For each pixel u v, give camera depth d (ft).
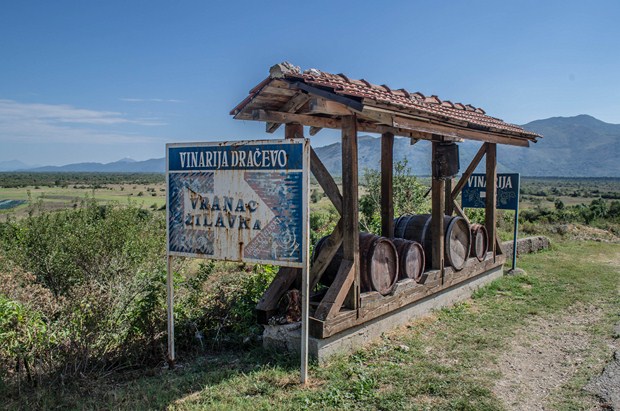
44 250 29.43
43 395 14.78
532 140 32.45
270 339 19.02
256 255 16.26
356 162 18.76
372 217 45.98
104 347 17.61
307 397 14.84
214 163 16.93
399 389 15.65
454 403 14.73
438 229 25.43
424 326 22.81
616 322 23.79
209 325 21.02
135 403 14.48
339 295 18.08
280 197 15.83
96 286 19.84
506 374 17.37
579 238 59.26
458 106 28.43
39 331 16.42
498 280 32.71
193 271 30.45
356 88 17.72
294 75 16.98
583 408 14.69
